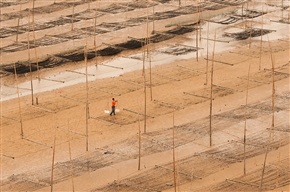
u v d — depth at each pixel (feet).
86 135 276.62
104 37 416.87
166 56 384.88
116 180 252.01
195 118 305.32
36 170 261.44
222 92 334.65
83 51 392.06
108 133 290.97
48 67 367.86
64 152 274.98
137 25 440.04
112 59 381.19
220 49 398.42
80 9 476.54
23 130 294.25
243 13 472.85
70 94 332.60
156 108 315.99
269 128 293.84
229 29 437.58
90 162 266.16
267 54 389.80
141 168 260.83
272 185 246.68
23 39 413.80
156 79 351.87
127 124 299.17
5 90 337.52
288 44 408.67
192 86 342.85
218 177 253.44
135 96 330.34
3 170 261.85
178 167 260.42
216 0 504.84
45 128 296.51
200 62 376.27
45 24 442.50
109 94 332.39
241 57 384.68
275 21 452.76
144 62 364.38
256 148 276.00
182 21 448.24
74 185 249.55
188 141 282.56
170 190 244.22
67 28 435.53
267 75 357.82
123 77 354.74
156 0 498.28
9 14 463.83
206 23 448.24
